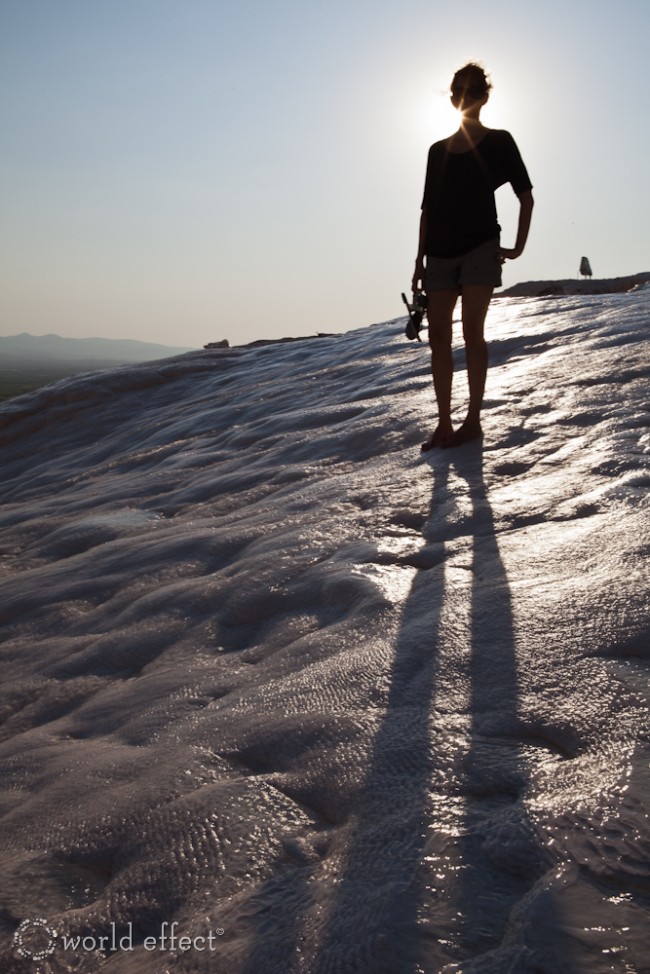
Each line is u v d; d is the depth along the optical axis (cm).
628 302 1073
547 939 159
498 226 544
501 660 275
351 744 248
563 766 214
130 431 1220
